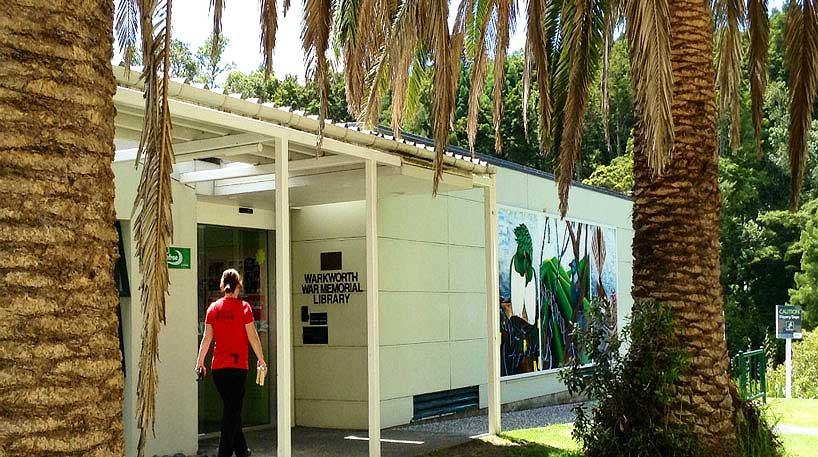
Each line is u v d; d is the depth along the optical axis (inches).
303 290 518.0
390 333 510.3
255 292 498.0
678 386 329.1
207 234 462.0
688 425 325.7
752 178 1743.4
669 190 337.4
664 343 330.0
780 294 1744.6
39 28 131.0
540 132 378.0
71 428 128.8
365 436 465.4
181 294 406.6
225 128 326.0
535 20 359.3
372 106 382.9
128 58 286.8
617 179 1717.5
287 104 1246.9
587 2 400.2
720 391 332.2
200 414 449.7
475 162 456.8
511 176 640.4
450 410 561.9
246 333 364.2
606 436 326.3
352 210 504.7
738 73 463.5
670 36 319.3
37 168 128.6
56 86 131.6
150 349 159.3
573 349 353.4
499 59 399.5
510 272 632.4
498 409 467.5
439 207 562.9
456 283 574.2
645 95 301.7
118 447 137.0
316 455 402.3
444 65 309.1
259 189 435.5
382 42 376.2
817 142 1732.3
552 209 696.4
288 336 322.0
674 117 338.6
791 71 408.5
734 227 1755.7
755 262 1737.2
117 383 137.6
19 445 124.0
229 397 360.5
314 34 302.4
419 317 536.1
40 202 128.3
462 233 584.1
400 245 524.7
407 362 522.9
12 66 128.4
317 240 515.8
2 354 124.3
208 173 407.2
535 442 441.7
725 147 1780.3
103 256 136.3
